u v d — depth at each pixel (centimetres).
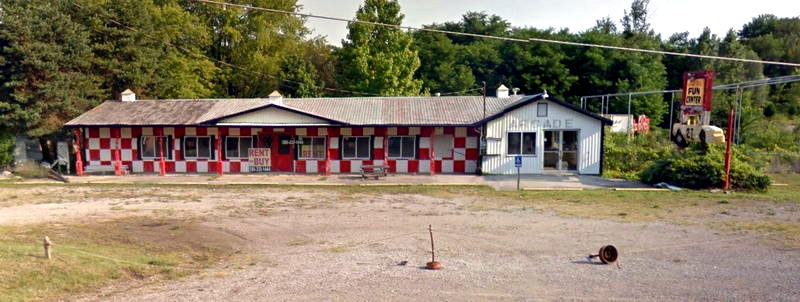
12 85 2647
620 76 5484
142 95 3334
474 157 2538
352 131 2569
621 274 862
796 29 8112
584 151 2430
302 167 2614
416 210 1533
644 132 4100
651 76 5572
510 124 2439
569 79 5484
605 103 5494
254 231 1237
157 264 928
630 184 2098
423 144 2552
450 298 741
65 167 2695
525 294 759
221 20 4794
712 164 1931
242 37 4825
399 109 2633
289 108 2425
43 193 1922
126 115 2638
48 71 2719
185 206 1616
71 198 1792
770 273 864
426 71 6094
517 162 1956
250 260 973
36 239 1085
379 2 4278
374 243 1105
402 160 2569
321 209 1559
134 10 3303
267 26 4800
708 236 1148
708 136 2127
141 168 2647
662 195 1791
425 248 1055
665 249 1033
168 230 1235
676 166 2006
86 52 2948
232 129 2623
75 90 2864
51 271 827
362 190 1992
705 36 7325
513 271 882
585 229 1234
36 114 2645
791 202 1627
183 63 3994
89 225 1288
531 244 1084
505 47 6794
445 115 2520
